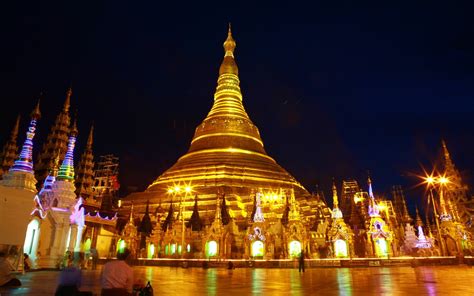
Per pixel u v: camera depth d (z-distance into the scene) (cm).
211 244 6378
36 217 4334
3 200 3136
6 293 1838
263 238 6203
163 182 9281
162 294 1811
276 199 7838
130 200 9075
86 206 8412
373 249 6391
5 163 8244
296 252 6062
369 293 1823
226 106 10925
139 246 7169
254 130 10681
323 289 2048
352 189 11588
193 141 10688
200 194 8225
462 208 8575
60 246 4653
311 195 9219
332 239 6228
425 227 9412
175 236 6762
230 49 12119
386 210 8156
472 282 2423
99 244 6962
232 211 7594
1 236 3088
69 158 5369
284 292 1902
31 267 4128
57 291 1302
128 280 1153
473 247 6762
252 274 3541
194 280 2736
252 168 9219
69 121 8481
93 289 2031
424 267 4875
